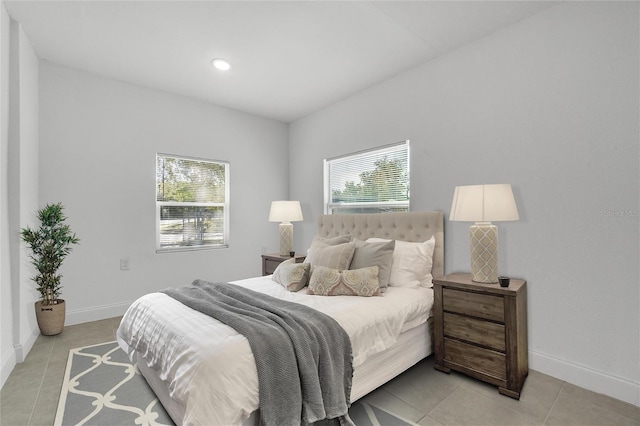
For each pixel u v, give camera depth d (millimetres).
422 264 2746
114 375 2268
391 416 1814
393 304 2225
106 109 3459
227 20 2451
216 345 1500
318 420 1511
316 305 2137
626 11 1977
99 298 3416
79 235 3303
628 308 1968
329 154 4246
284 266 2863
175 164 3998
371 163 3713
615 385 1998
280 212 4082
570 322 2195
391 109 3412
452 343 2283
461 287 2232
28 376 2250
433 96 3014
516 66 2461
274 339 1562
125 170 3582
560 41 2240
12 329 2436
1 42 2277
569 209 2201
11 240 2457
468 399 1983
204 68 3236
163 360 1696
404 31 2586
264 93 3865
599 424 1742
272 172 4844
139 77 3459
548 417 1805
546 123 2305
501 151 2543
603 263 2061
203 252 4176
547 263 2303
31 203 2838
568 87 2203
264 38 2693
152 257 3771
